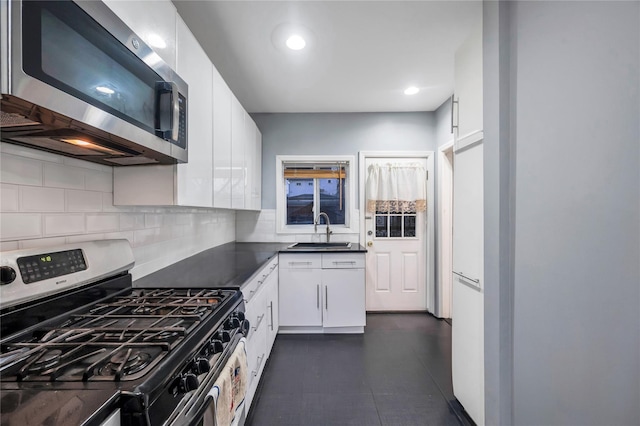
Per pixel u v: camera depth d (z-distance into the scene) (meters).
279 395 1.77
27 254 0.85
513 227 1.29
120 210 1.36
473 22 1.71
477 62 1.48
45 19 0.60
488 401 1.39
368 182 3.30
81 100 0.69
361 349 2.39
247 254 2.38
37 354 0.70
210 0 1.51
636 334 0.93
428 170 3.25
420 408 1.67
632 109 0.90
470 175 1.54
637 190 0.90
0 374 0.62
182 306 1.05
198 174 1.47
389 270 3.31
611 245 0.97
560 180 1.12
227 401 0.96
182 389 0.71
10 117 0.66
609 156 0.97
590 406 1.05
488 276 1.39
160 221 1.75
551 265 1.16
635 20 0.89
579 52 1.05
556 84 1.13
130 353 0.70
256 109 3.16
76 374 0.62
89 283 1.07
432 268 3.20
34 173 0.95
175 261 1.95
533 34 1.20
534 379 1.23
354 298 2.71
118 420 0.56
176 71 1.24
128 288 1.27
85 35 0.71
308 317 2.70
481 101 1.45
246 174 2.48
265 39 1.87
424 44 1.94
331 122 3.27
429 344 2.48
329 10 1.60
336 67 2.23
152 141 0.98
